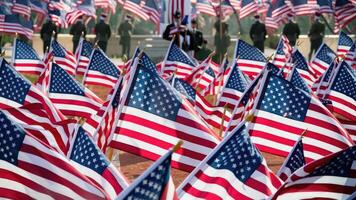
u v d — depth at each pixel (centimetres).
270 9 10225
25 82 2859
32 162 1903
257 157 2077
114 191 2031
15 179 1906
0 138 1902
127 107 2542
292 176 1944
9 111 2738
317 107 2680
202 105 3644
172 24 7275
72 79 3506
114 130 2531
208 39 10744
